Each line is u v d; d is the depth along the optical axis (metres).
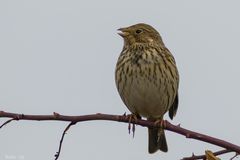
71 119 7.48
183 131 7.66
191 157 7.41
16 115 7.10
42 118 7.24
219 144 7.39
